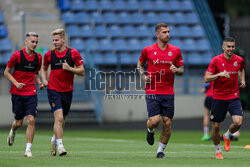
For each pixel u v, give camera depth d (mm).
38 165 22906
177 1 97875
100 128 68875
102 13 93500
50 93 28844
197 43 90938
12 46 81625
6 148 35656
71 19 91062
